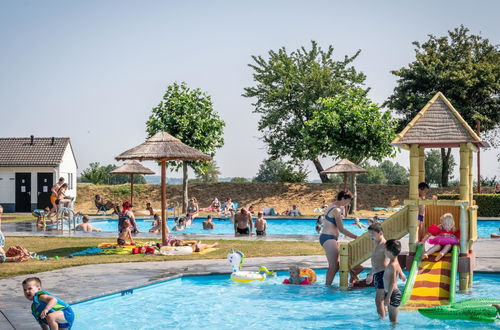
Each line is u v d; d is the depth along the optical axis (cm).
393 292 923
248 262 1495
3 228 2620
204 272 1329
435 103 1241
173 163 4072
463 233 1164
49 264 1445
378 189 4372
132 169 3506
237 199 4400
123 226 1781
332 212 1248
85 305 1041
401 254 1252
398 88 4900
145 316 971
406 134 1202
